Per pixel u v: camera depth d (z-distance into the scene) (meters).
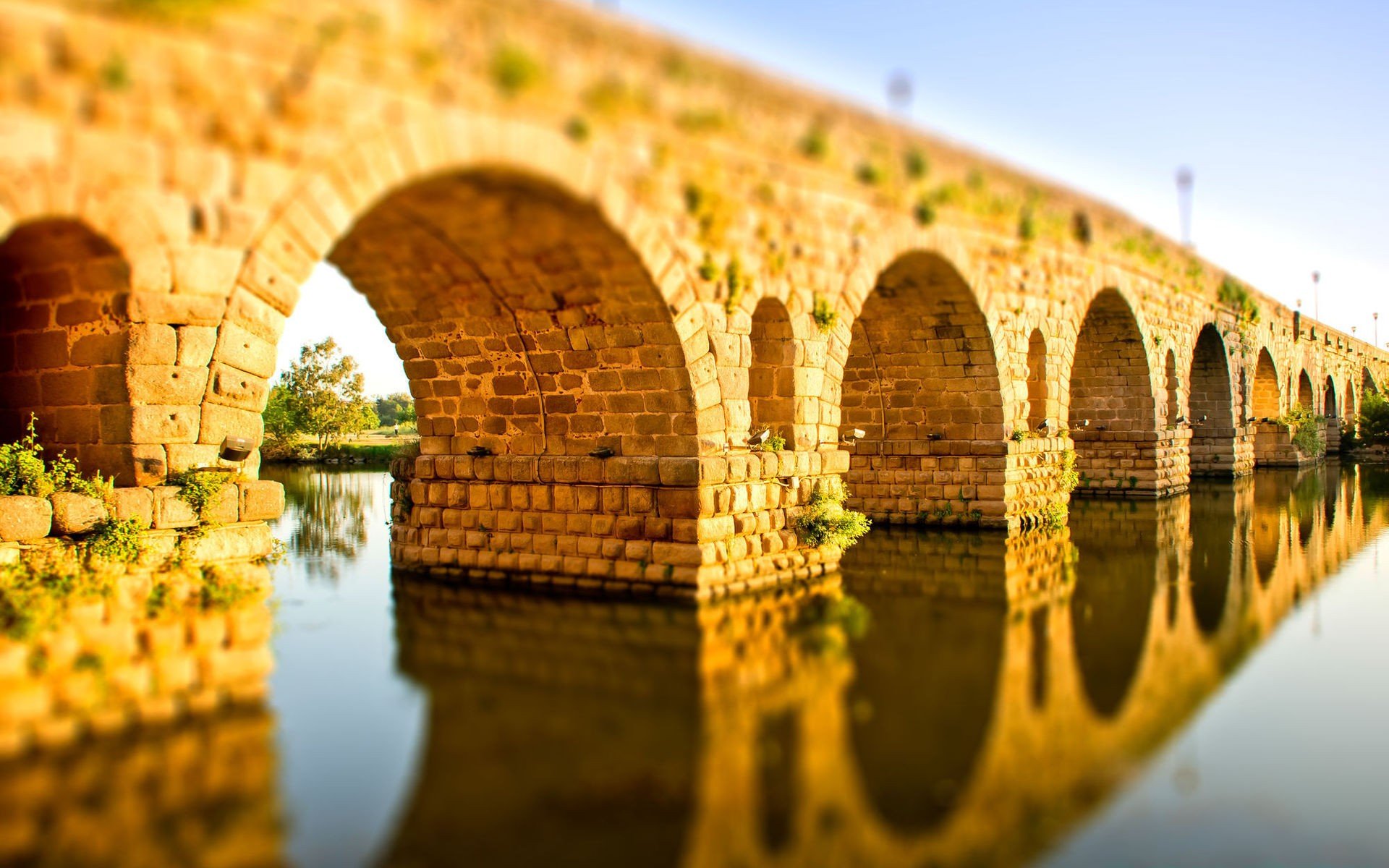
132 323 11.66
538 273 14.33
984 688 11.06
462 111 10.95
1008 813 8.01
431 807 7.81
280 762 8.62
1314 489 35.53
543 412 16.31
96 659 10.73
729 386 15.32
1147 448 31.52
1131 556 20.05
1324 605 15.65
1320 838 7.69
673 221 13.81
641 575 15.17
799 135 15.24
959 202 19.30
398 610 14.38
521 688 10.84
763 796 8.16
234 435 12.41
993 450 22.92
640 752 9.05
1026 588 16.52
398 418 91.88
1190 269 33.50
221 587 12.37
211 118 9.70
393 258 14.73
